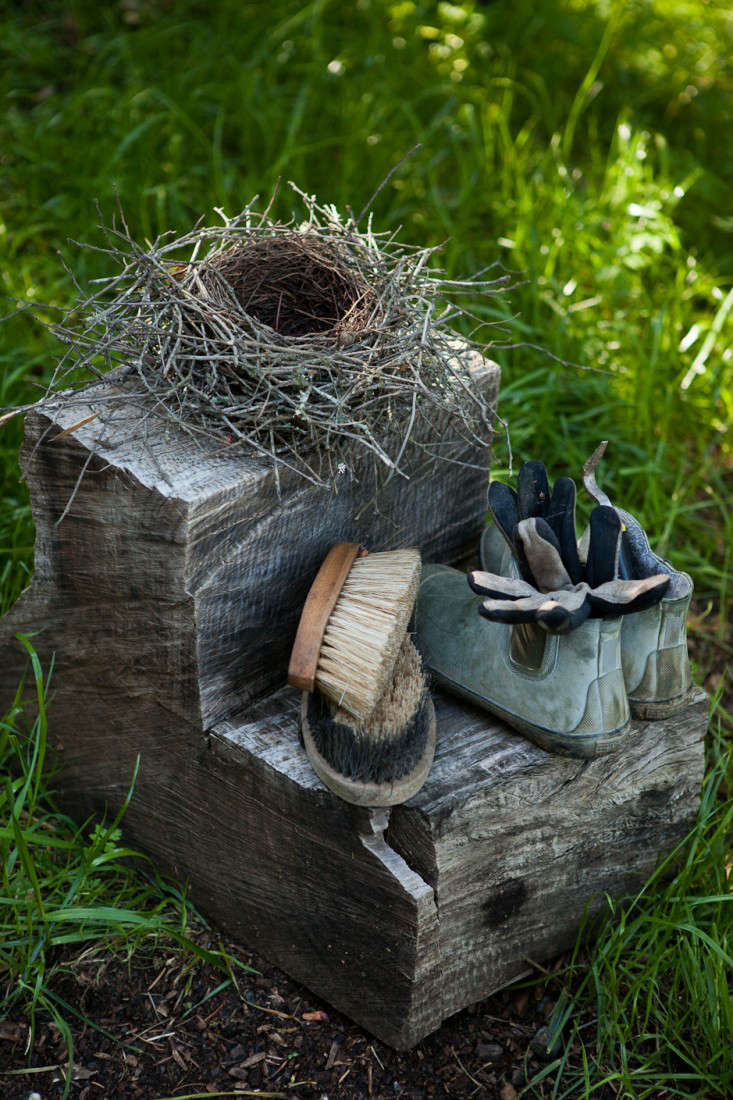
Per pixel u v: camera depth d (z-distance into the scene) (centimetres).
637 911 294
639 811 287
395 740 267
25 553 324
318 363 271
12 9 478
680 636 279
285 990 285
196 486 268
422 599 288
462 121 439
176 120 419
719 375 373
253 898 284
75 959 283
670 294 386
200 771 282
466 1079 277
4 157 406
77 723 292
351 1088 275
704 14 561
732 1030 273
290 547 279
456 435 296
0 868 285
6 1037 277
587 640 269
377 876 270
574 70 501
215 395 273
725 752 315
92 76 438
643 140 437
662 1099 276
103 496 272
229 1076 275
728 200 453
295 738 278
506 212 396
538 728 275
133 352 278
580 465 352
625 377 367
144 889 293
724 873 291
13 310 362
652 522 348
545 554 269
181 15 482
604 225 400
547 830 279
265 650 282
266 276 289
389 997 275
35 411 275
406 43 487
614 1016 279
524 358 367
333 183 406
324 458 277
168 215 393
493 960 282
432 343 282
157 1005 281
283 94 447
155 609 275
